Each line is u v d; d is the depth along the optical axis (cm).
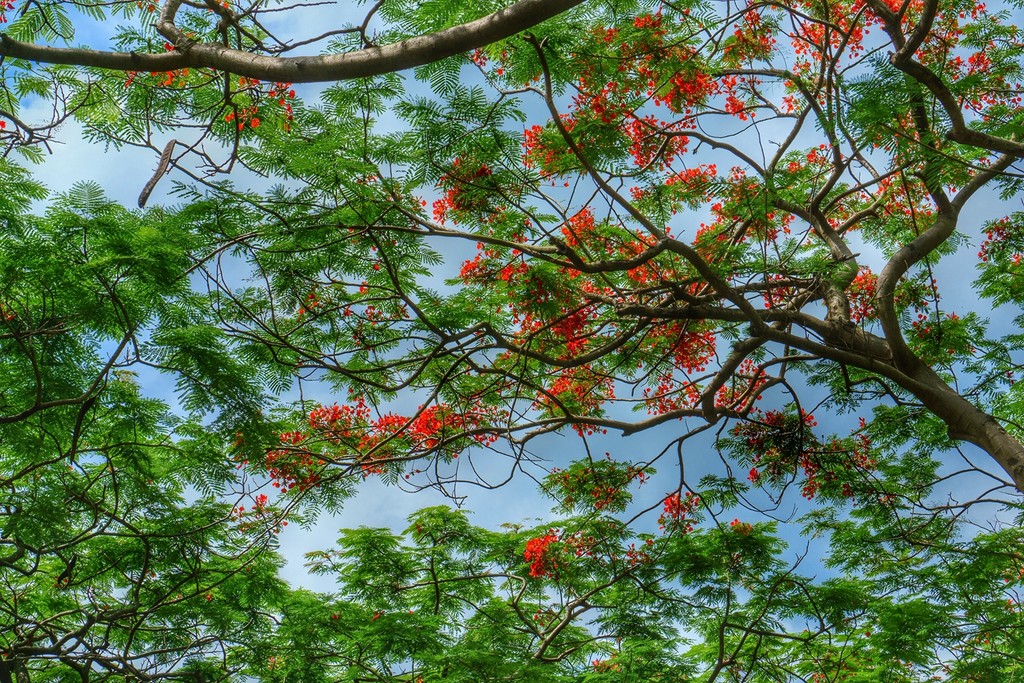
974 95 971
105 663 777
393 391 806
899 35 723
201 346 616
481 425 1016
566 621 1104
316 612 1178
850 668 1198
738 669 1109
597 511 1114
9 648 738
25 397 679
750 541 1082
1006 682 993
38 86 802
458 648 1028
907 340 1120
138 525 873
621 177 814
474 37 510
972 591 1070
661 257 984
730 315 860
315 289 891
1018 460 801
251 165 727
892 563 1174
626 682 1075
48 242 566
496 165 770
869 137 598
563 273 891
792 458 1027
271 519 891
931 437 1090
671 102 881
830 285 968
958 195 938
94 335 650
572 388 1105
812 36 1062
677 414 949
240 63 562
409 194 812
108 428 741
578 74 764
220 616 971
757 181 706
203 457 727
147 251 589
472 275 927
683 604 1151
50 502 721
